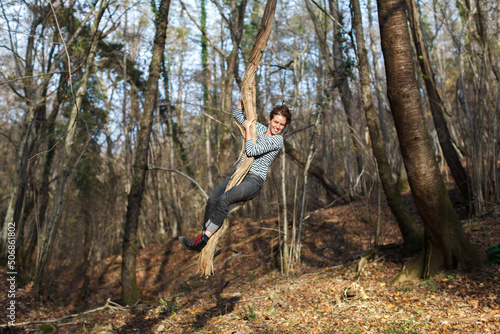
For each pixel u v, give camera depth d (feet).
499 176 32.42
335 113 48.29
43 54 43.42
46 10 40.70
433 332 16.24
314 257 37.55
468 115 32.63
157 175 67.15
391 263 27.17
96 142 63.36
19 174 42.01
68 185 36.47
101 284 50.42
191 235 57.06
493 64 33.32
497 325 15.92
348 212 45.01
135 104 58.54
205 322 22.61
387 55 20.43
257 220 54.19
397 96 20.53
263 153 12.26
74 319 26.71
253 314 22.13
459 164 35.19
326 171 53.47
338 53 51.72
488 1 31.71
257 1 63.62
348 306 21.42
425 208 22.13
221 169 45.91
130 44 57.77
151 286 45.50
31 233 45.34
